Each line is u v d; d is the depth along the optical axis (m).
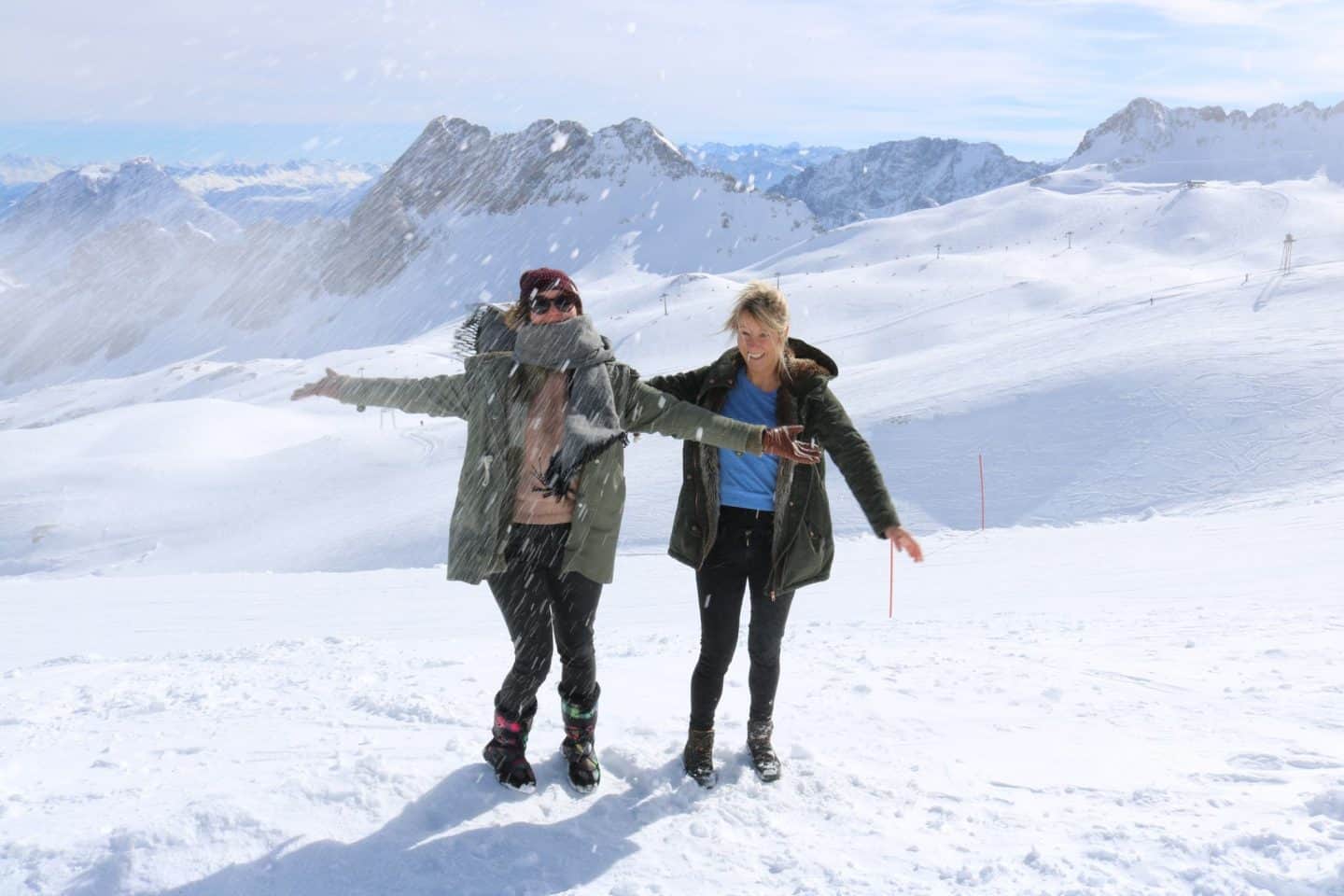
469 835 3.13
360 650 7.77
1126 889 2.66
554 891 2.86
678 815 3.36
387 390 3.54
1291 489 40.06
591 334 3.40
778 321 3.51
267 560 60.66
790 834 3.23
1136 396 52.75
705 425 3.41
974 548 20.03
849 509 45.00
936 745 4.09
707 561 3.61
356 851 2.99
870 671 5.77
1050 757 3.91
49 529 76.06
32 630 15.15
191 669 6.96
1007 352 75.62
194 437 111.69
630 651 7.49
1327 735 4.16
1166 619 8.83
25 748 4.21
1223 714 4.57
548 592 3.45
